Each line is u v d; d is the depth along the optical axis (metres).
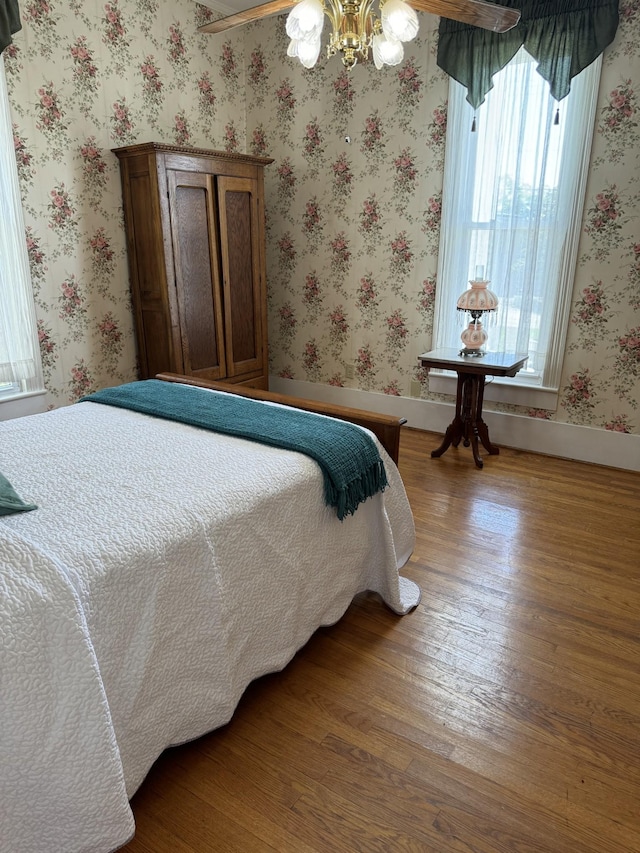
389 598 2.12
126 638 1.30
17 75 3.04
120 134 3.60
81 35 3.29
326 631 2.06
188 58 3.94
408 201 3.91
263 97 4.36
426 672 1.86
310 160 4.27
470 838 1.33
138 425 2.16
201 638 1.47
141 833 1.34
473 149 3.56
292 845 1.32
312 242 4.42
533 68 3.27
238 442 1.97
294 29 1.73
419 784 1.47
